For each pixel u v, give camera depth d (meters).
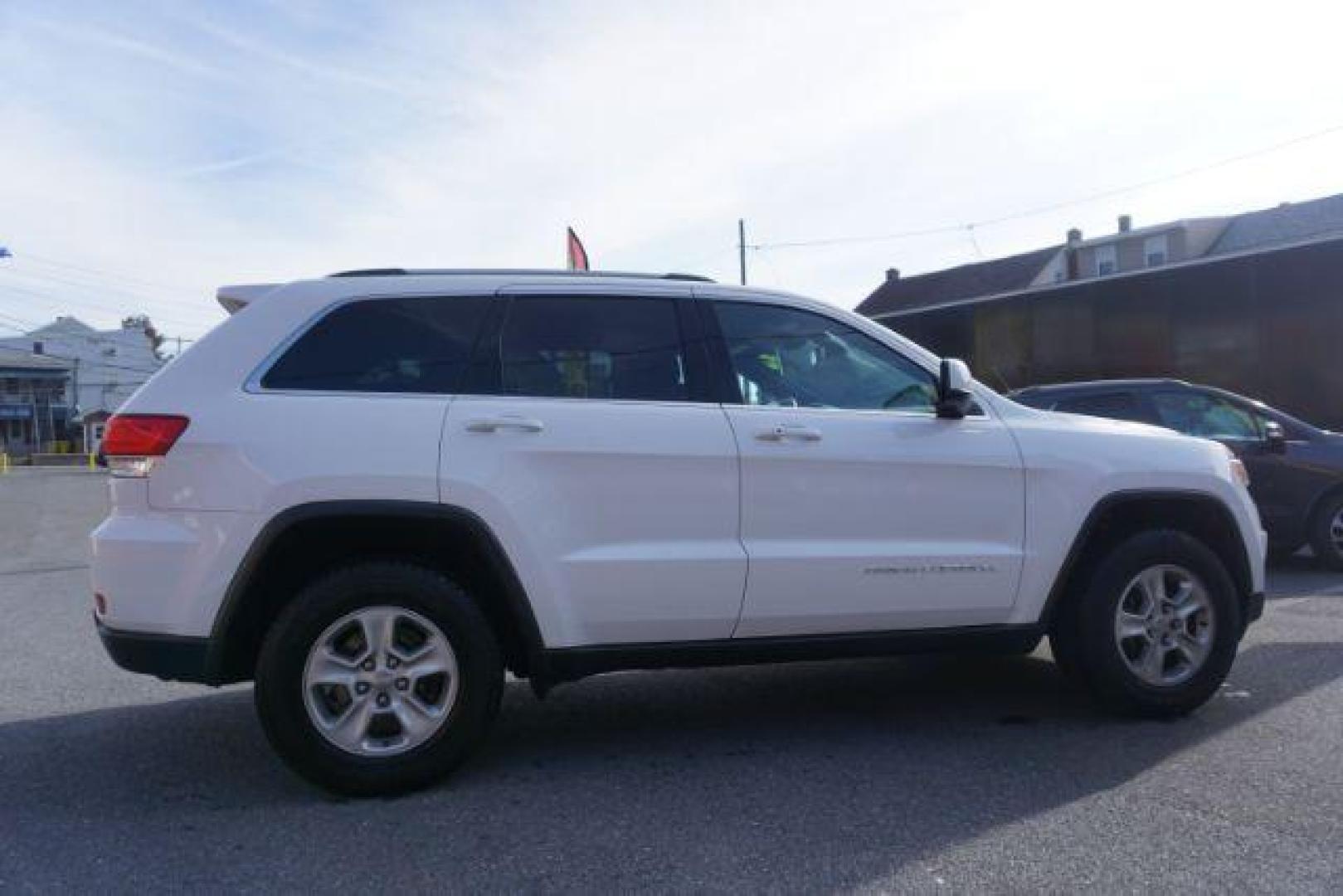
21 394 71.19
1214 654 4.97
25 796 4.20
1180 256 38.22
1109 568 4.90
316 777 4.04
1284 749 4.51
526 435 4.25
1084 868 3.41
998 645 4.86
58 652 6.99
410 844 3.68
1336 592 8.22
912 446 4.70
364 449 4.10
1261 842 3.58
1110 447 5.00
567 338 4.52
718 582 4.40
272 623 4.20
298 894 3.30
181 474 4.03
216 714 5.39
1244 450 9.22
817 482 4.55
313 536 4.18
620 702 5.53
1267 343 10.92
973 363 14.16
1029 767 4.39
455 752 4.15
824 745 4.75
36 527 17.98
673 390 4.55
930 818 3.85
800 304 4.89
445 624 4.13
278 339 4.28
